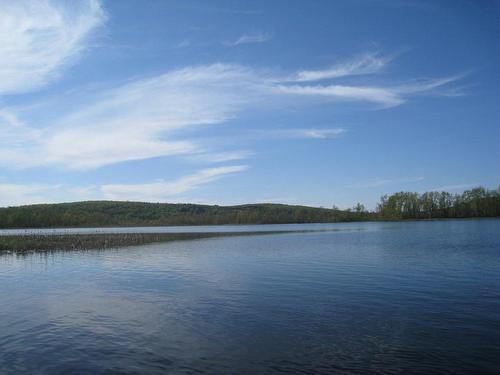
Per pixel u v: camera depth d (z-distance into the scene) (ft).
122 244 268.62
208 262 166.09
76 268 151.43
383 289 102.68
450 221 637.71
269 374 51.88
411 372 51.88
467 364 54.13
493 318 74.95
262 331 69.31
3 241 261.85
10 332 71.00
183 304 90.02
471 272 125.70
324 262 159.02
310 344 62.49
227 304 89.30
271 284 112.78
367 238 298.15
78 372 53.62
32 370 54.49
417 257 166.91
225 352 59.72
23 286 114.73
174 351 60.49
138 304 90.63
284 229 567.18
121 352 60.49
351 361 55.62
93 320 78.02
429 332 67.36
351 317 77.20
